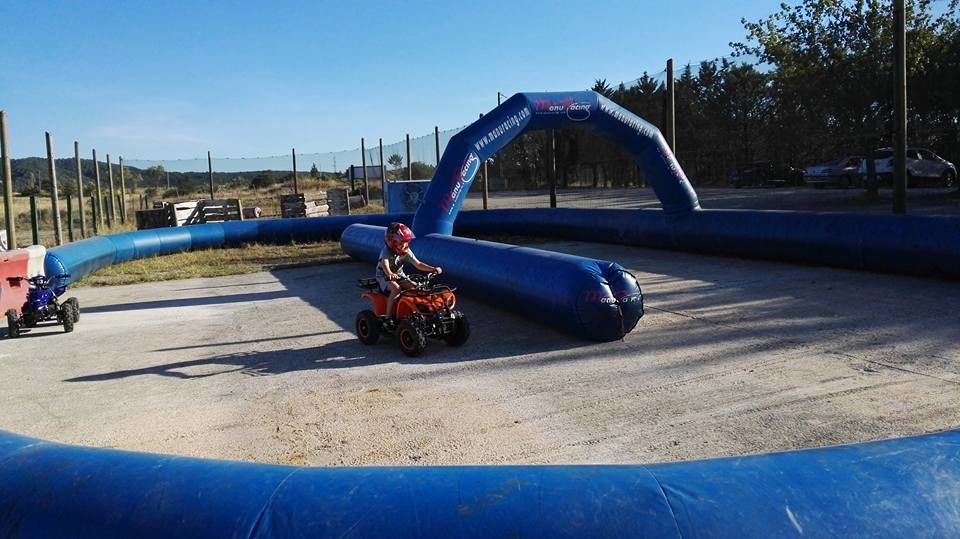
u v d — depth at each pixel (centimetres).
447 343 755
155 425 542
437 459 453
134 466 268
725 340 711
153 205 3156
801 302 877
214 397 607
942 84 2222
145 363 738
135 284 1393
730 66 3516
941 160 2636
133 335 889
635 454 446
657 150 1400
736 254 1328
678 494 234
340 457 463
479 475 251
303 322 921
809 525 223
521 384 603
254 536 227
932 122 2323
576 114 1309
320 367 688
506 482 245
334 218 2175
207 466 266
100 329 940
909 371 579
